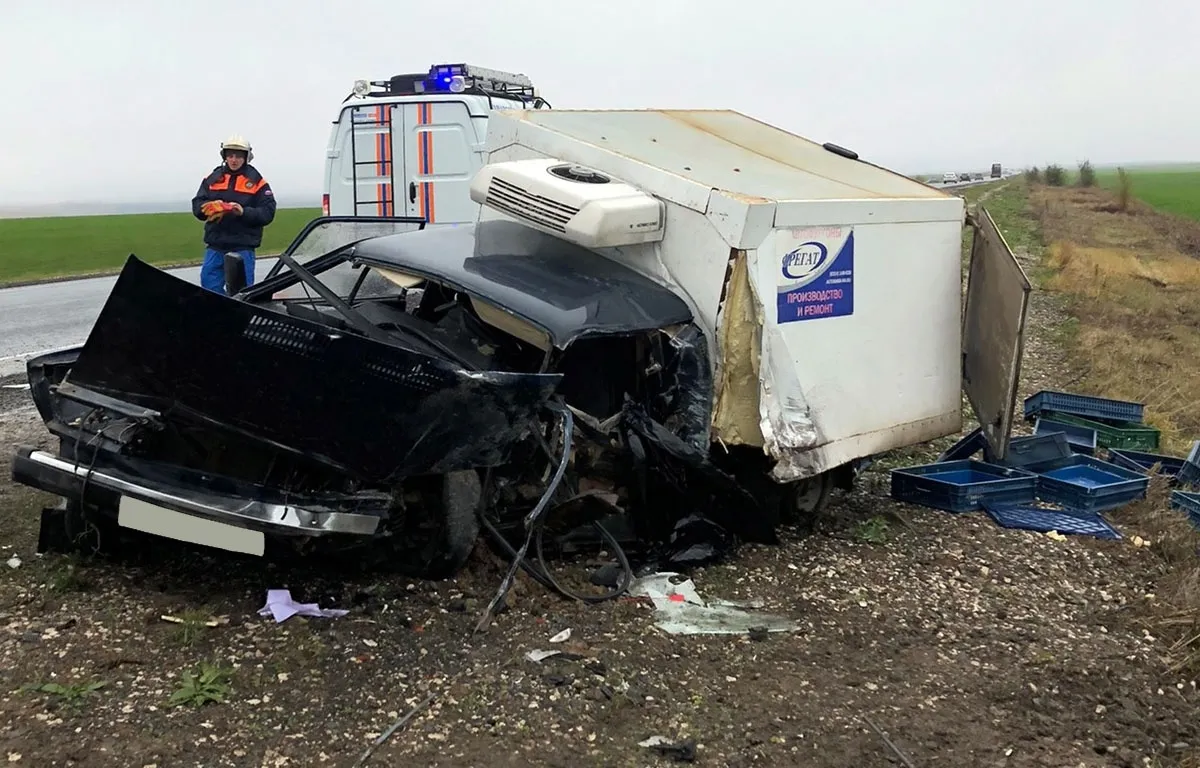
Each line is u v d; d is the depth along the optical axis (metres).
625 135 5.66
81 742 2.90
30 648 3.44
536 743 3.11
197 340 3.53
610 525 4.66
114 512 3.79
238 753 2.94
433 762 2.97
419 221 5.96
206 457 3.85
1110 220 45.03
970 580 4.87
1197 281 22.95
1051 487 6.17
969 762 3.23
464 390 3.59
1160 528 5.70
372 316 4.98
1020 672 3.89
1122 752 3.36
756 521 4.93
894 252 5.41
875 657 3.94
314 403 3.53
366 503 3.63
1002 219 41.44
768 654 3.87
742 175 5.22
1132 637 4.32
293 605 3.87
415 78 9.98
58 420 4.02
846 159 6.43
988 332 5.94
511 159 5.60
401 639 3.70
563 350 4.06
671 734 3.23
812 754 3.19
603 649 3.76
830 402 5.02
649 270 4.88
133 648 3.50
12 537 4.54
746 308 4.57
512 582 4.12
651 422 4.45
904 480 6.18
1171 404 10.08
